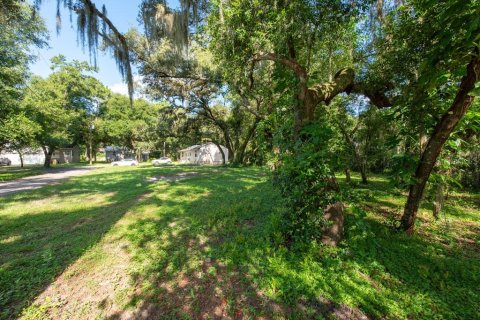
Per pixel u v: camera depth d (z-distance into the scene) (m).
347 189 3.83
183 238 3.86
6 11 4.96
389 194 7.61
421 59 3.97
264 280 2.63
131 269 2.93
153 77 14.03
